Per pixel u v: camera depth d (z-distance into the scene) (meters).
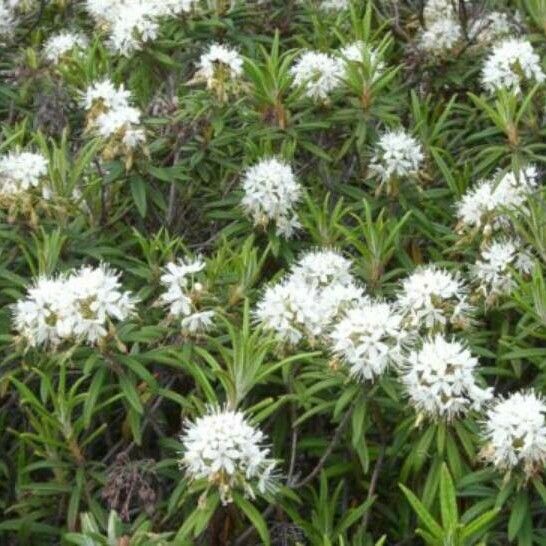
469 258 0.58
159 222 0.63
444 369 0.42
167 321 0.48
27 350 0.49
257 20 0.78
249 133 0.63
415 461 0.44
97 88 0.60
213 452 0.40
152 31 0.67
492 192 0.56
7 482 0.52
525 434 0.41
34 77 0.71
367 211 0.54
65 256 0.56
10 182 0.54
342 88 0.64
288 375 0.47
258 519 0.41
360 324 0.44
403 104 0.69
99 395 0.48
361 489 0.49
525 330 0.49
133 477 0.44
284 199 0.57
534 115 0.64
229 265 0.54
